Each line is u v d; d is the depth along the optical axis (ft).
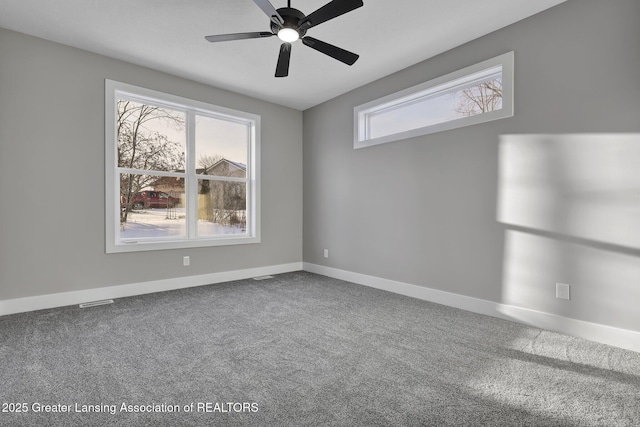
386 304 11.04
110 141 11.37
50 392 5.70
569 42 8.26
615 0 7.58
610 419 5.00
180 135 13.48
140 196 12.49
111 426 4.82
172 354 7.22
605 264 7.78
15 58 9.75
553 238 8.60
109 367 6.61
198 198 14.02
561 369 6.55
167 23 9.35
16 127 9.77
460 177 10.60
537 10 8.70
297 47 10.64
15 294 9.80
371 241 13.62
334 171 15.40
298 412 5.16
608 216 7.73
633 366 6.65
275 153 16.20
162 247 12.63
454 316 9.81
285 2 8.43
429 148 11.49
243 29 9.66
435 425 4.86
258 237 15.55
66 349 7.41
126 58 11.44
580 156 8.13
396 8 8.64
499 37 9.59
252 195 15.57
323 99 15.61
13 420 4.94
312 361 6.92
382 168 13.15
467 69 10.33
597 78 7.85
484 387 5.90
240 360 6.95
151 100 12.47
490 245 9.87
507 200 9.47
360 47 10.68
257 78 13.16
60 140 10.47
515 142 9.28
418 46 10.62
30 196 10.00
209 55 11.24
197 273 13.65
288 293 12.45
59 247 10.49
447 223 10.98
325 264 15.94
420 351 7.41
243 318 9.59
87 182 10.97
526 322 9.11
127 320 9.33
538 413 5.15
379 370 6.54
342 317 9.71
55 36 10.04
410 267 12.13
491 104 10.21
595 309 7.94
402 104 12.81
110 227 11.40
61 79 10.48
